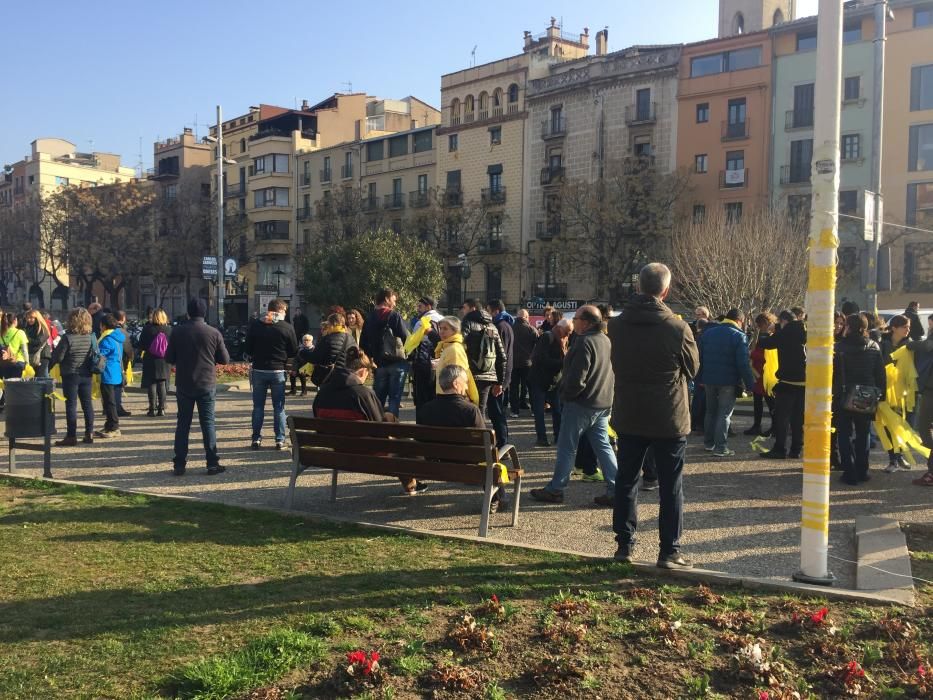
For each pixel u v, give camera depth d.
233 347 29.81
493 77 55.12
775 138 42.72
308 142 69.19
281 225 69.12
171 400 15.55
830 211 4.59
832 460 8.91
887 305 39.47
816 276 4.64
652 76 46.78
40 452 9.65
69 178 100.06
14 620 4.07
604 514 6.62
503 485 6.82
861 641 3.86
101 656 3.65
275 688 3.33
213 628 3.99
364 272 31.70
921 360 8.45
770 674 3.46
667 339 4.82
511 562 5.11
